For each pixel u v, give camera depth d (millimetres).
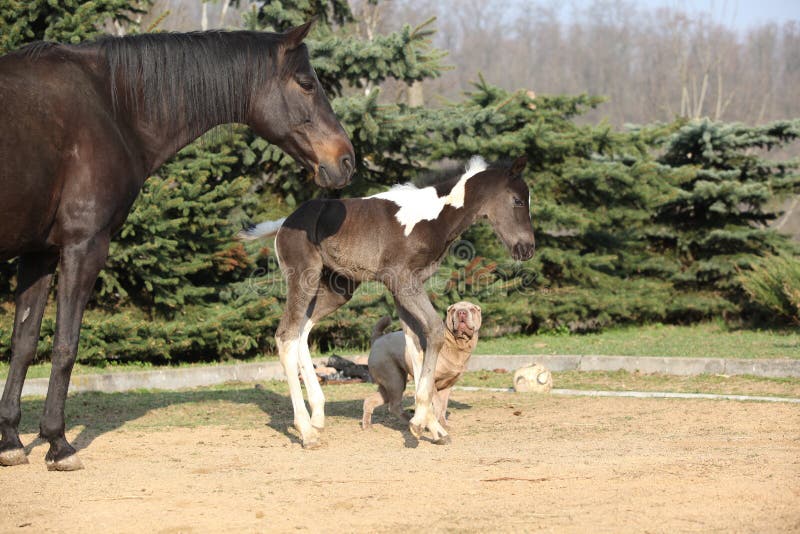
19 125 6086
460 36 66312
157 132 6945
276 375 13734
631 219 19922
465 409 9844
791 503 5012
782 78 60500
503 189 7781
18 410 6703
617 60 65500
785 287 16781
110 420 9031
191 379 12852
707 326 20281
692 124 20922
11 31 13500
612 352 14852
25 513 5074
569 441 7594
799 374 11883
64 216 6367
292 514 5000
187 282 15172
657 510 4918
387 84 35594
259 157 17422
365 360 13500
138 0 15922
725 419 8625
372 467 6332
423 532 4613
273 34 7332
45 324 13273
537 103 19422
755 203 20875
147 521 4891
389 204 7758
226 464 6570
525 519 4793
